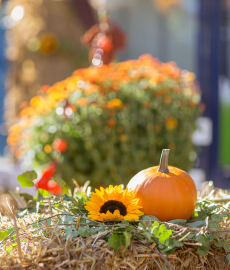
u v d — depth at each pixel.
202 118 3.20
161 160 1.09
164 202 1.01
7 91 4.42
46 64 3.79
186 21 4.57
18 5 3.83
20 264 0.84
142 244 0.91
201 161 3.22
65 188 1.24
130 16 4.98
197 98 2.47
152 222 0.97
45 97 2.30
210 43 3.15
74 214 1.06
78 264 0.85
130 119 2.06
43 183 1.77
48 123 2.14
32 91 3.80
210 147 3.20
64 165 2.04
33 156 2.16
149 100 2.12
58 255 0.86
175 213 1.02
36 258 0.85
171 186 1.03
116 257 0.87
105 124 2.03
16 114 3.84
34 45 3.75
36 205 1.21
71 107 1.97
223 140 3.18
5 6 4.44
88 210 0.98
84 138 2.04
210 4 3.12
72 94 2.13
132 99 2.11
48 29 3.76
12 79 3.90
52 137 2.10
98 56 2.48
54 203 1.17
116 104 1.93
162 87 2.18
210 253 0.96
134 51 5.02
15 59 3.86
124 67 2.20
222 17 3.16
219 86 3.17
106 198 0.99
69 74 3.87
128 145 2.06
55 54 3.79
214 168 3.19
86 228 0.93
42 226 1.00
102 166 2.03
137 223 0.99
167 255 0.89
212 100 3.18
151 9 4.83
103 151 2.04
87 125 2.02
